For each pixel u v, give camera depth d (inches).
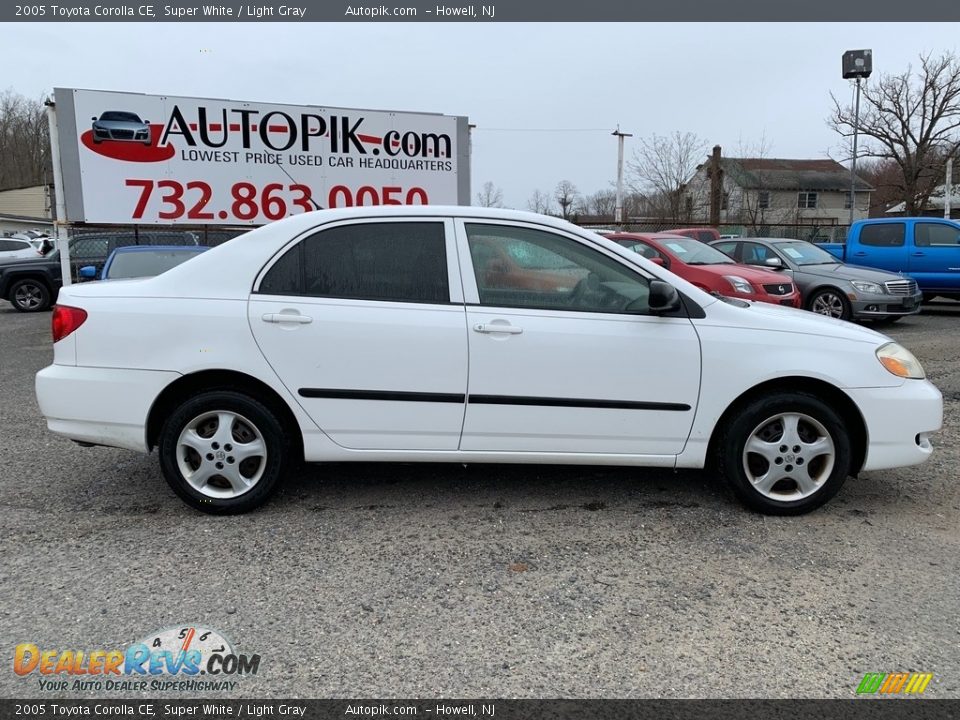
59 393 144.5
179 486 146.9
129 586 121.0
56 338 146.6
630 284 148.0
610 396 145.3
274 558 131.6
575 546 137.5
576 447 148.3
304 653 103.3
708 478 175.0
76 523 146.9
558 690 95.7
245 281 144.7
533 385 144.5
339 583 122.9
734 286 345.1
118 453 194.4
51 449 197.9
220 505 148.3
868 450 147.6
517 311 144.7
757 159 1494.8
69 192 419.2
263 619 111.7
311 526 145.9
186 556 132.0
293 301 143.7
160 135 430.6
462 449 148.0
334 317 142.9
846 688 96.1
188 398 147.4
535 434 146.8
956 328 446.9
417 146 488.7
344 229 146.2
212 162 442.3
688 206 1403.8
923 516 152.6
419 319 143.2
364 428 146.2
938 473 179.3
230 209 450.0
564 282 147.3
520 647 105.0
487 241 147.3
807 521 149.3
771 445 147.9
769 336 146.1
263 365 142.8
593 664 101.2
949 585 122.7
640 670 99.9
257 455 148.2
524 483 171.0
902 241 517.3
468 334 143.1
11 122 2208.4
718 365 144.6
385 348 143.0
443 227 147.2
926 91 1499.8
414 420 145.8
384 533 142.9
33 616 111.6
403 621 111.5
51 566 127.8
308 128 459.8
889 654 103.4
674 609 115.3
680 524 147.6
